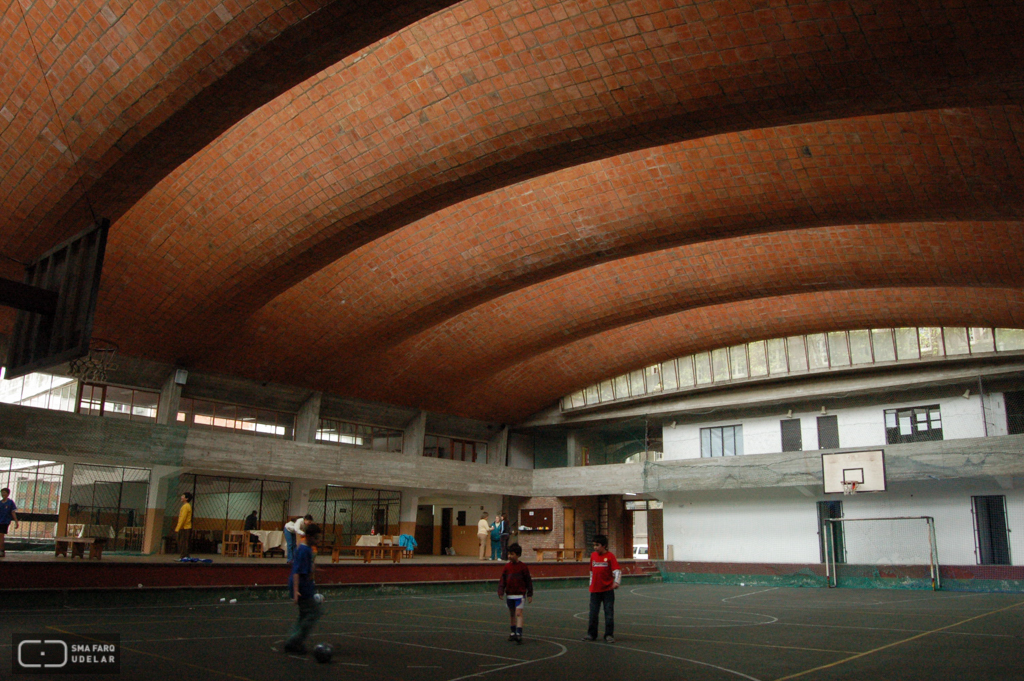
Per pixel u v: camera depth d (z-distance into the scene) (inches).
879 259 923.4
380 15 495.8
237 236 814.5
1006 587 1043.9
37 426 912.9
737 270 1010.7
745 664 418.0
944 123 641.0
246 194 780.6
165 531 1079.0
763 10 518.6
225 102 566.9
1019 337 1042.7
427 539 1609.3
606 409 1453.0
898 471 1107.9
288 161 743.1
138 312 930.1
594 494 1421.0
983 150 644.1
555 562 1107.3
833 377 1216.2
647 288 1079.6
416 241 951.6
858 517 1202.6
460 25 607.8
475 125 653.3
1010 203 685.9
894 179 702.5
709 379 1294.3
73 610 609.3
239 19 504.7
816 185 740.0
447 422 1461.6
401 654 430.6
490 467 1448.1
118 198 670.5
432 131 670.5
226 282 866.8
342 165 724.0
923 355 1110.4
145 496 1087.0
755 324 1204.5
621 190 829.2
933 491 1141.7
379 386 1274.6
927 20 486.0
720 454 1380.4
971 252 866.1
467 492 1406.3
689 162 775.1
